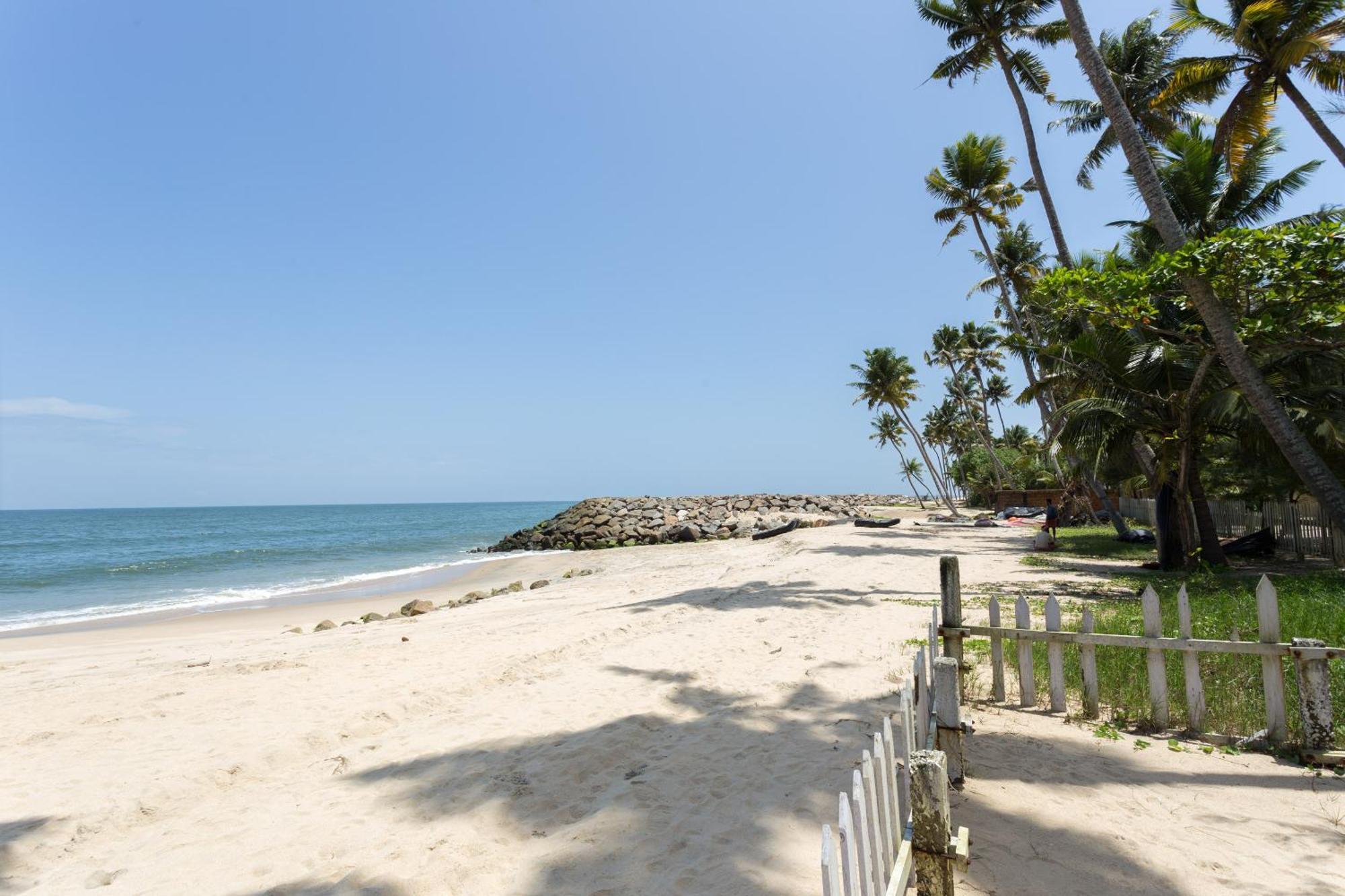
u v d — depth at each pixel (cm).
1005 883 298
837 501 6738
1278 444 1123
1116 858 320
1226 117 1725
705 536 4316
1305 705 432
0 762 491
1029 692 539
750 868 317
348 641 1074
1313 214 1463
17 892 321
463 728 544
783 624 966
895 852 245
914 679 347
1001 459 5256
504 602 1708
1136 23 2217
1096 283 1197
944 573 552
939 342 5850
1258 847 331
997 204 2931
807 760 450
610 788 418
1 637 1462
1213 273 1086
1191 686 473
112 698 659
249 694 661
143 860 348
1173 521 1477
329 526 8300
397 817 387
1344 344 1116
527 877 320
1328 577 1149
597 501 5334
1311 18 1545
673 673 700
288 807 407
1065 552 1966
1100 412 1480
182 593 2291
